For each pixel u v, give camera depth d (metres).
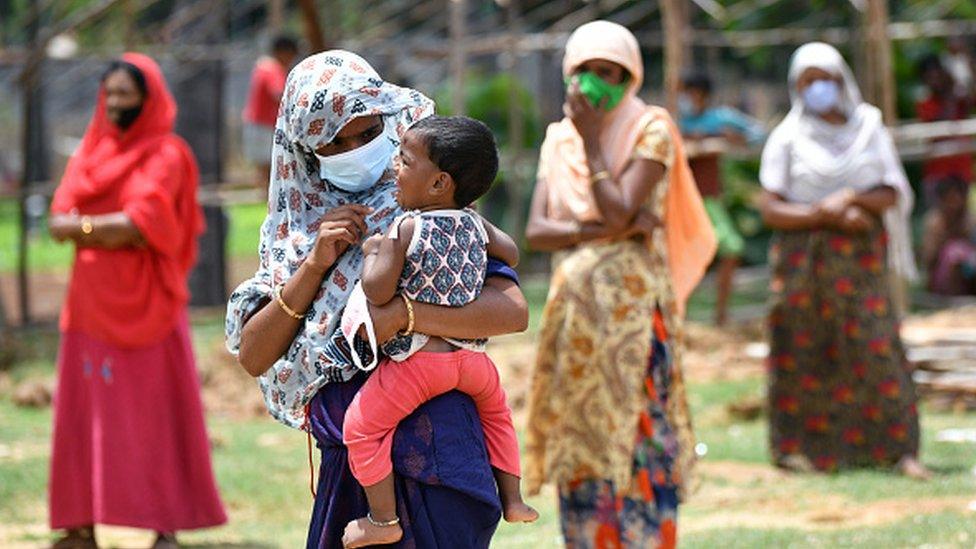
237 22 53.09
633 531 15.63
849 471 22.27
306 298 10.41
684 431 15.95
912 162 47.28
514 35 42.06
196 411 19.08
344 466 10.62
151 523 18.67
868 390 22.12
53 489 18.98
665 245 16.00
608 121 15.72
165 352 18.94
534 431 16.11
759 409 27.33
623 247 15.71
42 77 40.50
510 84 43.66
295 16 53.25
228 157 69.81
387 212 10.50
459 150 10.23
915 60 48.34
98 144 19.05
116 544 20.16
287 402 10.74
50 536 20.25
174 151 18.94
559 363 15.77
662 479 15.72
